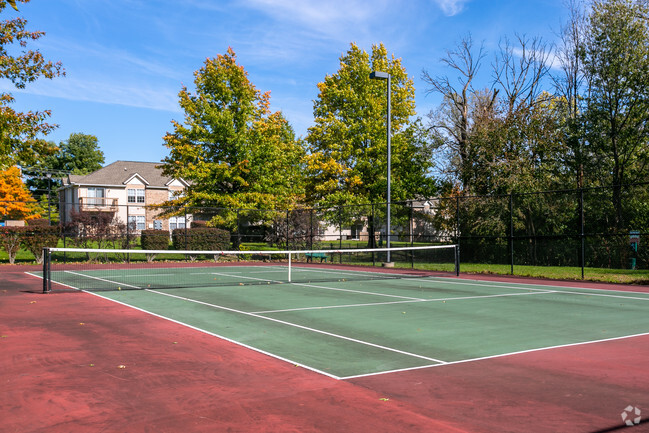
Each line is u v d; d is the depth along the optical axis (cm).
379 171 3847
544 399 551
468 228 3067
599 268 2612
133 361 715
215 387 593
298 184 3978
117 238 3078
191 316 1109
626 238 2589
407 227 3650
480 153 3353
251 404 532
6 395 561
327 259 3419
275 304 1304
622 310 1227
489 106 3550
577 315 1145
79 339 865
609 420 487
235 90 3384
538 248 2902
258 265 3020
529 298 1458
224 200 3369
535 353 769
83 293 1529
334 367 685
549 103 3438
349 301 1370
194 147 3359
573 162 3073
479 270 2512
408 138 3959
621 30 2827
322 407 523
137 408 519
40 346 809
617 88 2833
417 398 554
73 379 624
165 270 2541
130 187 6006
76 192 6081
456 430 462
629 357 743
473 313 1168
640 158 2862
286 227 3462
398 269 2684
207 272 2425
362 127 3838
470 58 3734
